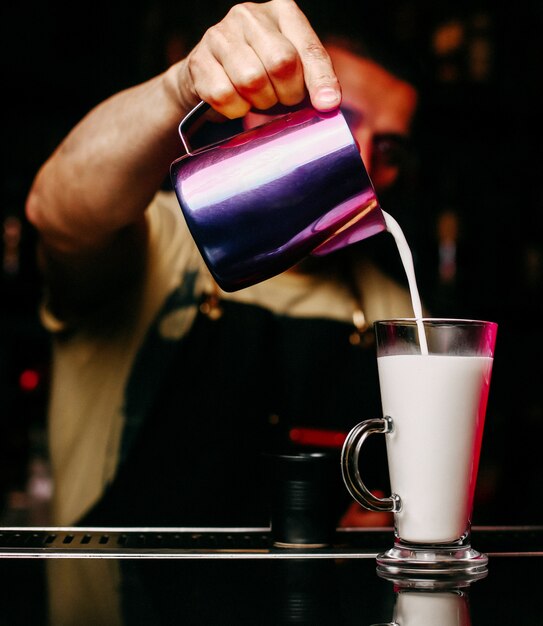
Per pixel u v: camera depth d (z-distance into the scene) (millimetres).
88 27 2857
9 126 2871
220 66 952
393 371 861
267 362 1833
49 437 1794
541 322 3080
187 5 2057
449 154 3016
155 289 1751
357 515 1738
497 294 3047
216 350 1797
